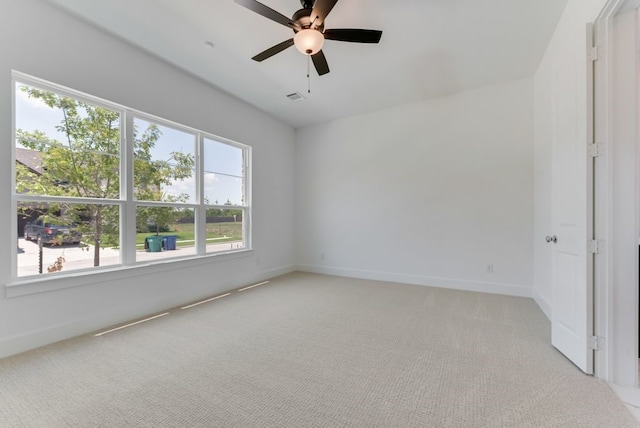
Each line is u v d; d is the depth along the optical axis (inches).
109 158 108.4
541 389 65.4
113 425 54.4
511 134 142.5
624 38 67.7
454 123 155.9
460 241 155.0
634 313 67.6
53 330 89.7
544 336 94.3
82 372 72.8
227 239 160.1
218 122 149.1
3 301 80.2
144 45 111.0
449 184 157.6
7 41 81.4
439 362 78.0
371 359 79.9
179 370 74.0
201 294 139.5
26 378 69.9
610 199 68.5
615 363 68.5
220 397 62.9
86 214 102.2
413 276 168.2
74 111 98.8
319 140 202.4
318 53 93.4
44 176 91.7
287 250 204.4
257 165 177.9
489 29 101.1
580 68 73.2
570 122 78.3
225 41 108.7
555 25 98.4
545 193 117.0
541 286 123.2
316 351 84.7
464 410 58.4
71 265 97.7
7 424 54.4
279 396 63.3
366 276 183.9
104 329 100.6
